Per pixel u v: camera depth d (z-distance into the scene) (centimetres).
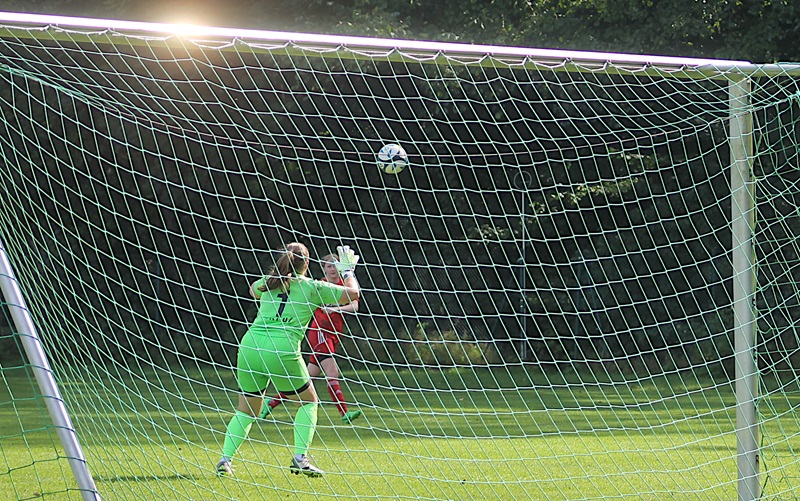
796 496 2178
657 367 5334
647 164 5291
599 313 5584
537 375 5347
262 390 2420
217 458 2591
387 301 5366
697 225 5412
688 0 6106
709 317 5338
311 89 5184
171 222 5397
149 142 5312
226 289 5381
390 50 1933
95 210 5288
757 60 5997
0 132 5056
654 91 4978
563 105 5138
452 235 5509
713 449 2858
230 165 5331
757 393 2028
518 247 5581
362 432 3206
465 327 5488
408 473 2431
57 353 2272
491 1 6512
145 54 5116
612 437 3133
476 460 2583
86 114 5197
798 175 4144
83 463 1605
